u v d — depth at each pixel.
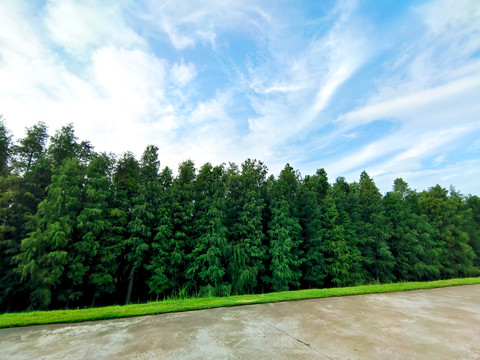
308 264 19.70
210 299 8.27
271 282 18.31
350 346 4.14
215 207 16.83
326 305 7.42
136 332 4.84
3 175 14.04
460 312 6.62
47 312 6.15
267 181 22.22
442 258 25.50
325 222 21.55
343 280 19.66
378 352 3.90
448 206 27.69
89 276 13.56
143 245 14.42
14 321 5.32
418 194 30.41
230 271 16.42
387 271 22.16
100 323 5.50
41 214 12.92
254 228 17.56
